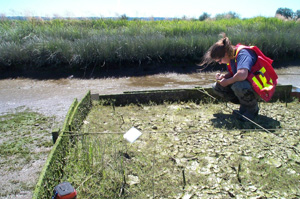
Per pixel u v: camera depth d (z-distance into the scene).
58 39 7.63
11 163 2.66
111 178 2.26
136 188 2.19
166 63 7.74
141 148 2.80
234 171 2.40
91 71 7.15
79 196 2.07
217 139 3.00
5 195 2.22
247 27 10.09
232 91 3.71
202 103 4.34
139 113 3.85
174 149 2.79
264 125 3.37
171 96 4.32
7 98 5.12
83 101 3.62
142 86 6.12
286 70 7.77
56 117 3.94
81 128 3.25
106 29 9.26
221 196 2.09
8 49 7.22
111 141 2.86
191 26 9.73
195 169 2.44
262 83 3.32
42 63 7.20
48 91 5.67
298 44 8.74
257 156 2.64
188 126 3.37
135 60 7.64
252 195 2.10
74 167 2.36
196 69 7.57
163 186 2.21
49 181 1.99
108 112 3.88
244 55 3.29
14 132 3.38
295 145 2.86
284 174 2.36
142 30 9.08
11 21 9.79
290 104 4.23
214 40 8.23
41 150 2.91
